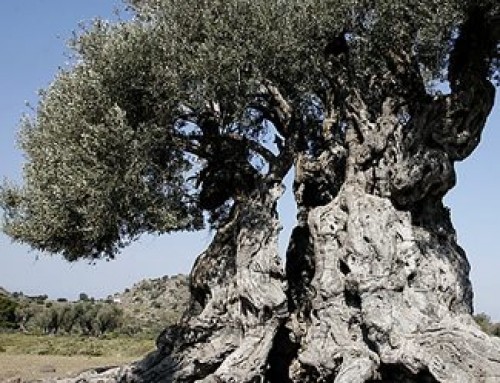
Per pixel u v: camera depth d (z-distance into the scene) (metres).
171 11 19.36
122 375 21.52
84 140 19.03
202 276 21.52
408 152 19.84
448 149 20.02
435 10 17.06
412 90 20.09
